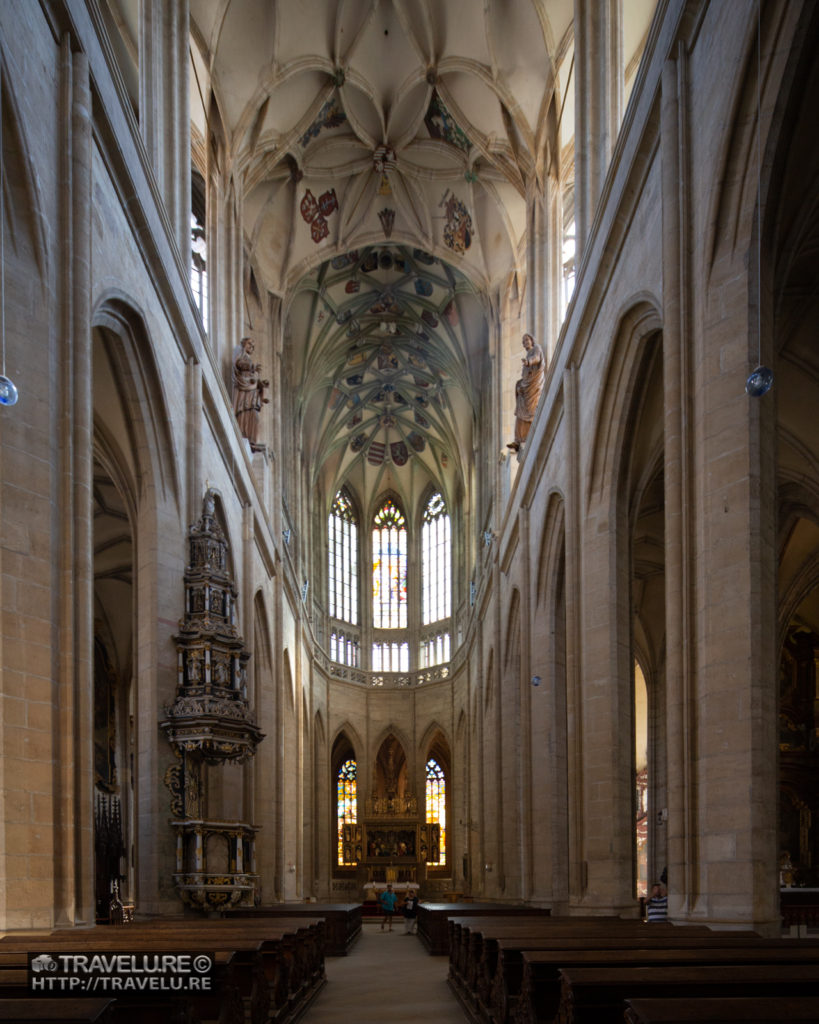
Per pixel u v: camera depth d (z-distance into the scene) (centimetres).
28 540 1141
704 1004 475
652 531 2877
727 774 1101
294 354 3934
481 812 3788
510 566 3084
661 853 3375
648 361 1680
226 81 2617
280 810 3122
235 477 2456
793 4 1030
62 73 1259
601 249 1714
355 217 3416
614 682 1775
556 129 2653
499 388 3391
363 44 2844
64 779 1152
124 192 1511
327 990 1562
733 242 1174
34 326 1179
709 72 1218
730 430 1147
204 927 1182
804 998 487
